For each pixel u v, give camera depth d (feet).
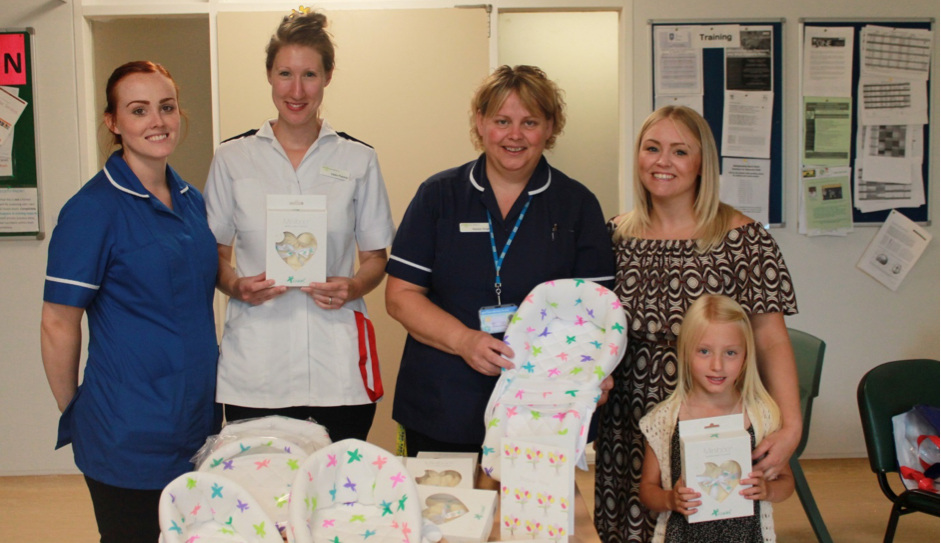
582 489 11.23
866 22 11.59
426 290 6.33
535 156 5.81
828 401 12.26
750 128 11.66
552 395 4.94
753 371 5.70
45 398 11.73
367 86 11.44
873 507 10.36
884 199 11.90
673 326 5.86
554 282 5.41
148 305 5.66
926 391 7.82
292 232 6.12
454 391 5.94
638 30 11.55
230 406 6.47
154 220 5.72
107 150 6.49
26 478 11.76
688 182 6.00
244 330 6.40
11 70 11.34
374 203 6.81
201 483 3.98
